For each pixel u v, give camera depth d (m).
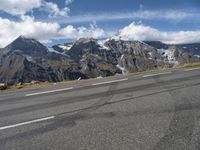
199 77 17.95
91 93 14.80
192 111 9.58
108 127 8.45
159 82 16.81
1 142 7.92
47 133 8.40
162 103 11.08
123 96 13.19
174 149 6.55
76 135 7.98
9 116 11.12
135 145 6.91
